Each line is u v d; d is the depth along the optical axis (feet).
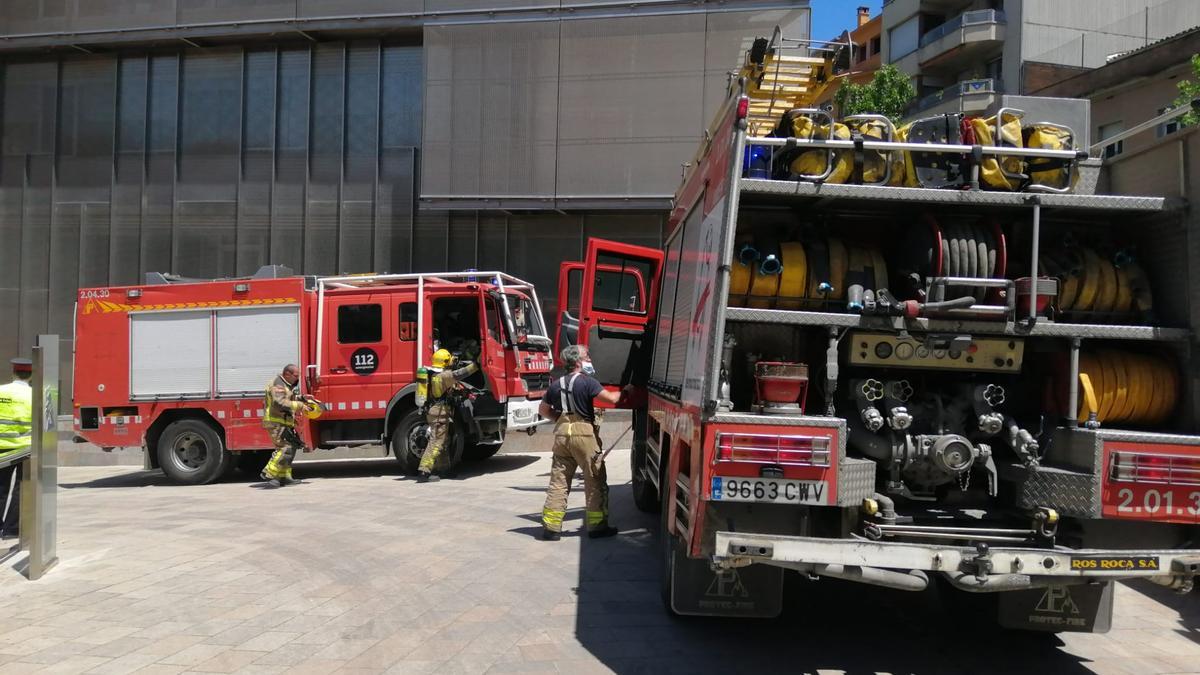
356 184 65.10
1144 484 13.84
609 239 62.03
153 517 31.37
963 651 16.98
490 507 32.27
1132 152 16.74
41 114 69.15
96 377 42.29
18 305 68.69
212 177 66.95
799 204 15.87
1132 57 68.03
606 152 59.57
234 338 41.37
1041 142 15.70
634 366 30.19
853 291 15.24
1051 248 16.48
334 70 65.57
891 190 14.98
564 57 60.18
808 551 13.43
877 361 15.31
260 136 66.49
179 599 20.35
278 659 16.31
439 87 61.62
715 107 58.34
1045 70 91.56
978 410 15.38
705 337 14.69
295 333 40.86
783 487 13.70
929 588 21.54
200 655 16.52
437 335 41.65
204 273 66.80
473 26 61.11
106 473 48.60
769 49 23.43
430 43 61.72
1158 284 15.99
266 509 32.63
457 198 61.26
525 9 60.75
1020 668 16.06
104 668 15.79
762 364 14.62
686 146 58.65
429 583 21.68
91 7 66.69
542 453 49.37
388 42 65.16
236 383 41.29
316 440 41.04
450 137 61.41
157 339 41.96
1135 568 13.46
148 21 65.98
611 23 59.47
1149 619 19.31
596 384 26.53
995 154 15.06
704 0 58.29
